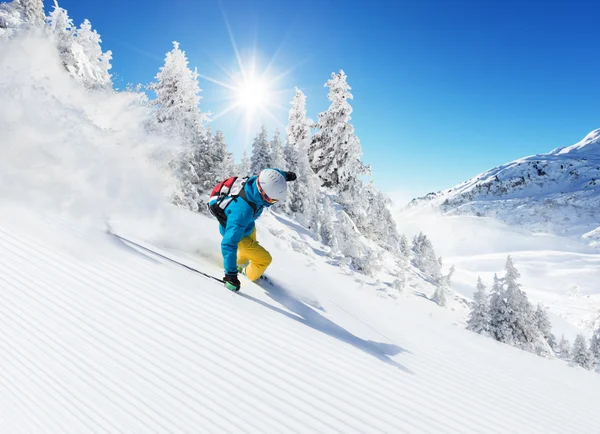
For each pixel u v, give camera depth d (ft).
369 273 60.54
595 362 54.19
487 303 49.65
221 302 11.14
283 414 7.50
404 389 9.22
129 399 7.41
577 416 9.68
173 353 8.70
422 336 13.65
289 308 12.41
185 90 71.05
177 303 10.57
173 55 70.79
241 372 8.48
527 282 331.36
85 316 9.55
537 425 8.92
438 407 8.80
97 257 12.32
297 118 116.16
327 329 11.60
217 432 6.85
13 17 82.69
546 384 11.23
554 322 150.20
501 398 9.86
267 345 9.64
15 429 6.79
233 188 12.07
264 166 73.20
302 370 8.98
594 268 359.46
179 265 13.17
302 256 42.06
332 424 7.48
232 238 11.55
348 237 67.72
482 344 13.93
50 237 13.05
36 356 8.29
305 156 81.00
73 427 6.84
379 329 13.28
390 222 101.60
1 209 14.15
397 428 7.75
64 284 10.70
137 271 11.86
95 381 7.76
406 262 90.99
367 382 9.12
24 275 10.90
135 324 9.48
